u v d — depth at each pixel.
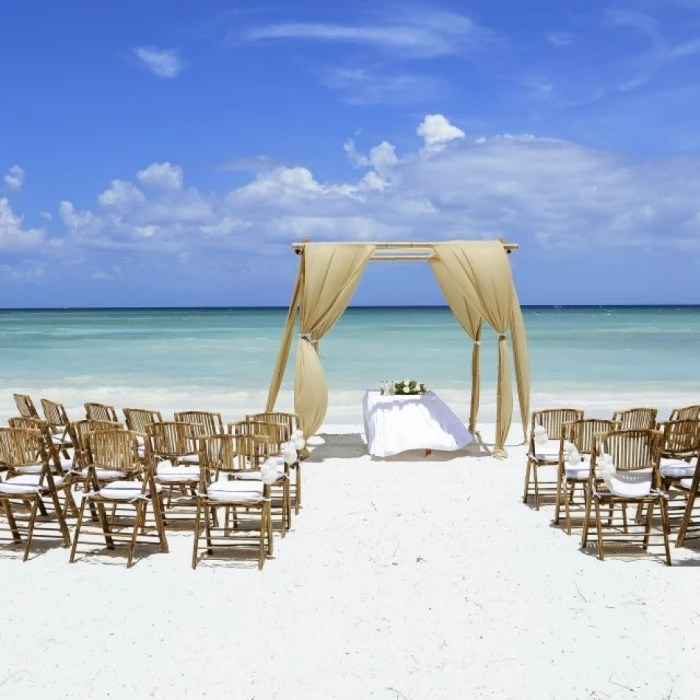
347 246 10.58
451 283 12.22
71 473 7.29
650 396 17.06
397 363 24.41
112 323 60.53
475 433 12.61
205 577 6.13
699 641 4.98
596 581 5.99
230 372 22.27
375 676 4.55
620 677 4.54
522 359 10.78
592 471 6.67
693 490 6.63
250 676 4.55
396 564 6.39
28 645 4.96
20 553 6.74
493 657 4.77
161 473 7.20
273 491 8.72
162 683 4.48
